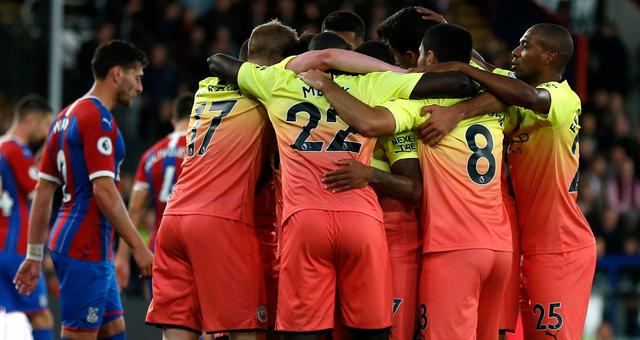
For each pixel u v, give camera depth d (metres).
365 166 17.42
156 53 47.19
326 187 17.25
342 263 17.39
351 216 17.14
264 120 18.28
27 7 49.47
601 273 38.69
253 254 18.27
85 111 20.89
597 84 53.00
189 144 18.75
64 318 21.31
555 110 18.08
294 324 17.27
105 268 21.42
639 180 48.94
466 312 17.59
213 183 18.16
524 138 18.84
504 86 17.59
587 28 56.38
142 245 20.98
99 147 20.66
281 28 19.08
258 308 18.28
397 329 18.31
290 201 17.41
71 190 21.22
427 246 17.84
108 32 47.50
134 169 46.31
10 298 25.83
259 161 18.36
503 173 19.38
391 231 18.45
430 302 17.75
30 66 45.12
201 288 18.16
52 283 34.31
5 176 26.16
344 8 50.81
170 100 46.97
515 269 19.20
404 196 17.81
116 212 20.70
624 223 42.78
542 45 18.81
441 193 17.84
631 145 50.44
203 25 50.06
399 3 51.50
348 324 17.53
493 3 53.59
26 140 26.84
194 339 18.67
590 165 47.56
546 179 18.83
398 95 17.72
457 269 17.59
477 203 17.83
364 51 18.97
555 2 53.78
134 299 29.75
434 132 17.55
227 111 18.28
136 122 48.16
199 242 18.00
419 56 18.72
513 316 19.22
